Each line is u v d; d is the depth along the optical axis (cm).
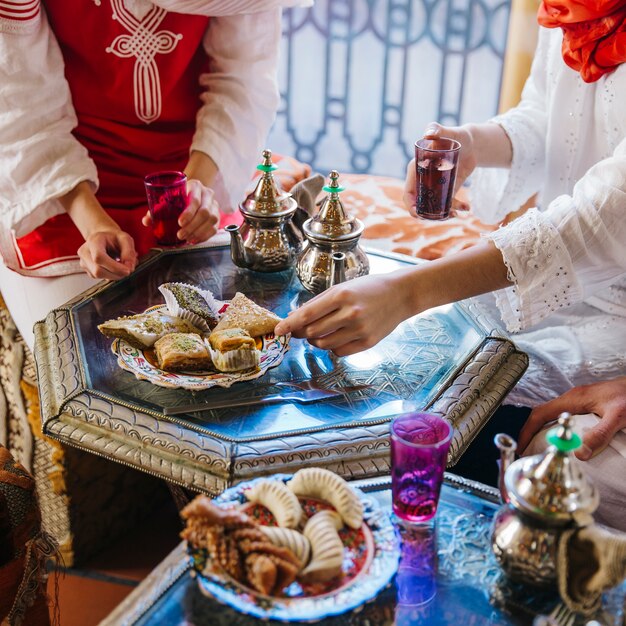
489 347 121
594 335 149
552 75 159
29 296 165
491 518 94
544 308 122
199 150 174
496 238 121
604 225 118
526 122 169
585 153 156
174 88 175
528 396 143
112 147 175
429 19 274
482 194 184
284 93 304
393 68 288
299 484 88
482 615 82
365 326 111
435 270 119
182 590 83
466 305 134
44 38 157
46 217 162
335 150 312
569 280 120
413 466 87
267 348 119
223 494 89
